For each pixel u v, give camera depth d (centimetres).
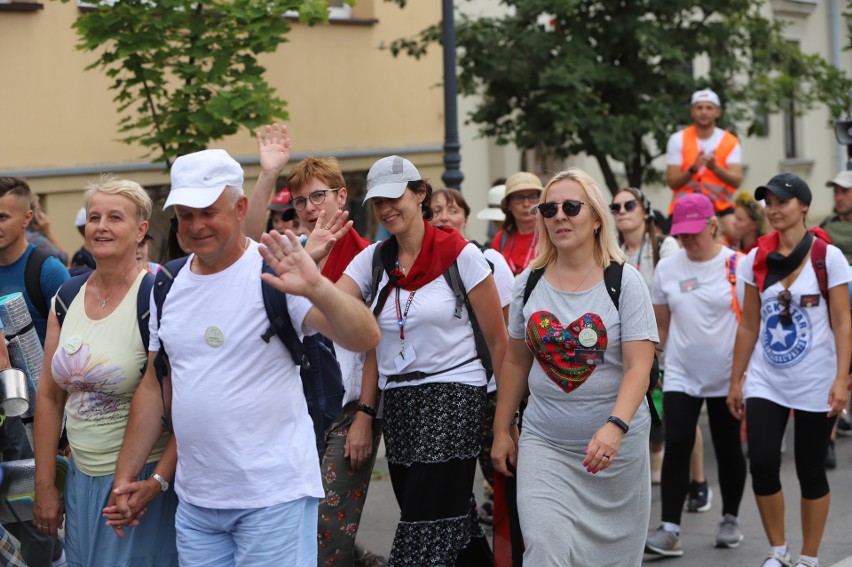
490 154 2061
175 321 504
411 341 654
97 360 555
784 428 782
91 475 567
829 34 2780
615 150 1480
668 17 1570
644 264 987
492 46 1541
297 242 461
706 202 859
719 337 846
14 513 599
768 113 1694
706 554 848
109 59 1046
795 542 873
